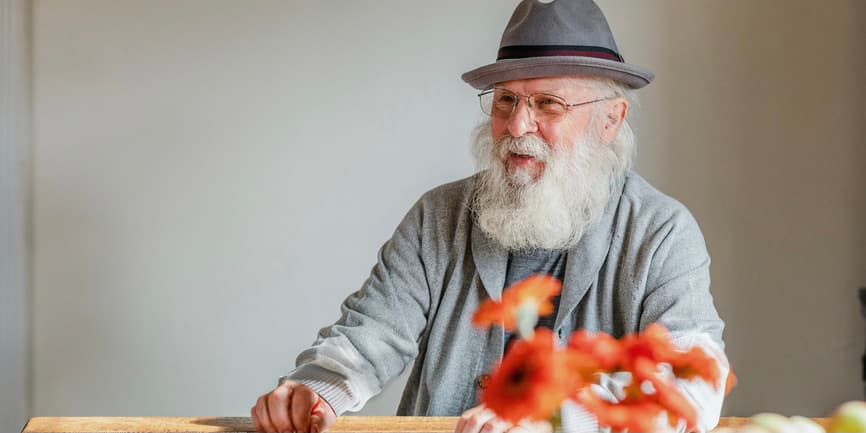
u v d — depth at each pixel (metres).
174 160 3.21
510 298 1.14
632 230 2.03
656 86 3.16
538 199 1.99
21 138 3.13
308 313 3.24
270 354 3.25
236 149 3.21
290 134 3.21
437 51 3.18
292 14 3.18
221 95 3.20
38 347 3.22
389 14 3.18
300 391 1.79
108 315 3.23
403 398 2.19
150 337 3.24
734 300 3.20
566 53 2.04
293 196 3.22
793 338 3.20
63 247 3.20
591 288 2.03
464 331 2.07
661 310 1.94
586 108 2.03
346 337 2.01
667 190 3.18
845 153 3.16
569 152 2.01
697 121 3.16
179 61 3.19
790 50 3.15
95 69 3.18
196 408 3.26
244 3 3.18
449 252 2.14
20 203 3.14
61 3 3.16
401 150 3.20
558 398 1.01
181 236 3.22
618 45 3.15
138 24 3.18
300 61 3.19
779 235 3.18
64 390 3.23
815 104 3.16
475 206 2.12
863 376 3.17
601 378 1.34
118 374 3.24
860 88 3.15
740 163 3.17
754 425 1.28
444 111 3.19
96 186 3.20
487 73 2.04
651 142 3.17
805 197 3.17
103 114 3.19
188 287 3.24
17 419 3.15
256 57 3.19
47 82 3.17
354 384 1.90
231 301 3.24
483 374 2.05
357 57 3.19
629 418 1.07
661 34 3.15
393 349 2.06
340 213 3.22
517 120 2.01
